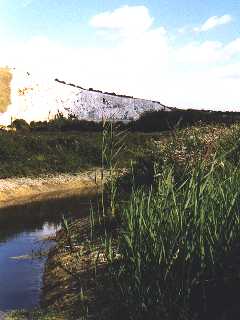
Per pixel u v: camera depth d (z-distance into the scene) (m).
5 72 120.88
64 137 43.09
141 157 18.58
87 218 17.83
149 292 7.36
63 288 11.38
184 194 7.71
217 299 7.44
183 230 7.30
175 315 7.23
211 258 7.26
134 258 7.48
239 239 7.34
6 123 105.12
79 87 133.12
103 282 9.73
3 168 33.62
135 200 8.32
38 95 118.38
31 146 39.25
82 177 35.03
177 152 16.52
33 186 31.09
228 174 9.20
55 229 19.41
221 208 7.46
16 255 15.56
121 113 119.56
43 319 9.80
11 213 23.44
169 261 7.25
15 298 11.72
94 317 9.08
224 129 18.91
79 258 12.61
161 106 128.12
